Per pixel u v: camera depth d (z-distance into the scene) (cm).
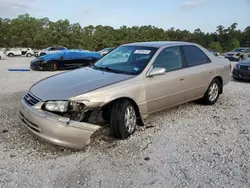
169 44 453
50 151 320
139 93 371
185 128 403
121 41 7731
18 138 357
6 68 1489
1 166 284
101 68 429
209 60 524
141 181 258
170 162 295
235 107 529
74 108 307
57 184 252
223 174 270
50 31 6512
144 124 404
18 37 6306
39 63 1292
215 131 392
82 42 6869
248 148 332
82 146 312
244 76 869
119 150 325
